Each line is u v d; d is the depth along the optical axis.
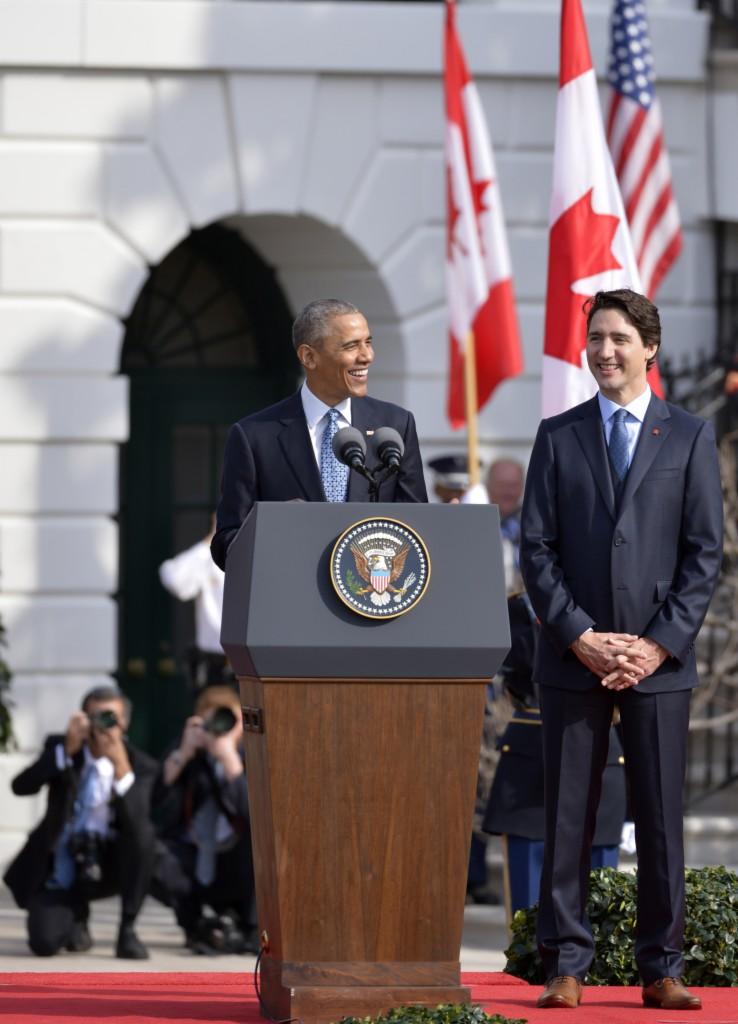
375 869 17.48
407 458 19.98
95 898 33.81
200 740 34.00
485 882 36.06
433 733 17.53
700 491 19.59
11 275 41.88
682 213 44.75
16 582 41.62
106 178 42.25
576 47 27.86
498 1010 18.92
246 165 42.97
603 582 19.47
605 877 22.70
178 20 42.28
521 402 44.16
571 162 27.64
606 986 21.17
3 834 40.84
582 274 27.38
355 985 17.45
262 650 17.14
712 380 41.69
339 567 17.31
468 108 36.75
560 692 19.56
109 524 42.12
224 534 19.70
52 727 41.50
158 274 46.66
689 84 44.78
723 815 39.94
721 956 22.02
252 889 33.91
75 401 41.97
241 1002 19.38
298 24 43.00
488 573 17.59
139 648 46.97
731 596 39.22
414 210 44.03
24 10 41.62
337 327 19.64
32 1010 18.81
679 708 19.38
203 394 47.19
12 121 41.88
